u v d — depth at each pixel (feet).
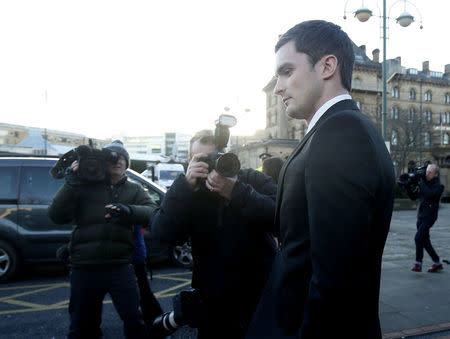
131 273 7.84
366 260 2.76
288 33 3.82
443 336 10.18
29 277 17.04
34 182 16.20
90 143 8.55
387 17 36.17
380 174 2.88
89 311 7.44
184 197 5.08
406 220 45.44
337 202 2.72
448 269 17.78
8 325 11.32
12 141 213.05
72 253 7.51
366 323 2.99
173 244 5.51
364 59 132.26
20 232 15.75
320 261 2.76
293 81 3.68
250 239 5.22
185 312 5.55
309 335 2.82
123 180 8.43
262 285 5.30
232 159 4.74
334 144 2.87
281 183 3.65
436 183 17.21
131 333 7.49
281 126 141.28
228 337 5.20
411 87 146.20
